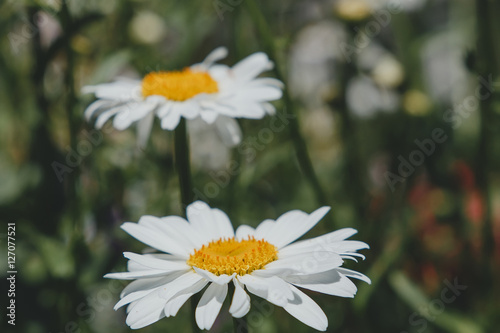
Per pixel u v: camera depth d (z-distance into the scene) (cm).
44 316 38
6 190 39
